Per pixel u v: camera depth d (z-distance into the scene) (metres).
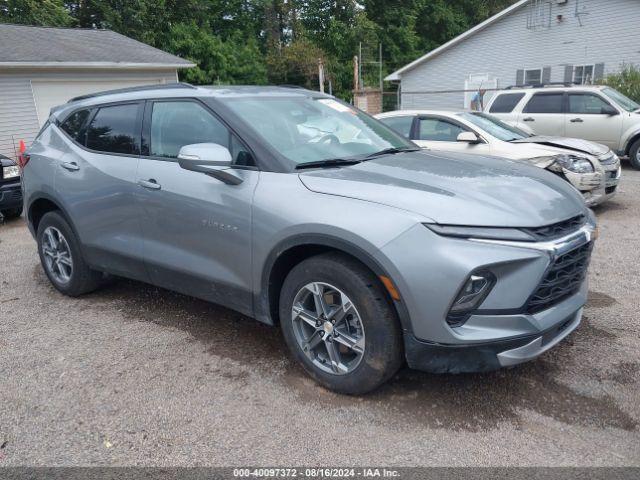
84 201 4.39
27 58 14.70
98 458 2.71
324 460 2.64
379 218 2.85
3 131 14.49
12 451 2.78
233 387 3.32
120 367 3.60
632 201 8.45
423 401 3.10
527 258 2.71
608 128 11.48
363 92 24.06
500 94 12.88
